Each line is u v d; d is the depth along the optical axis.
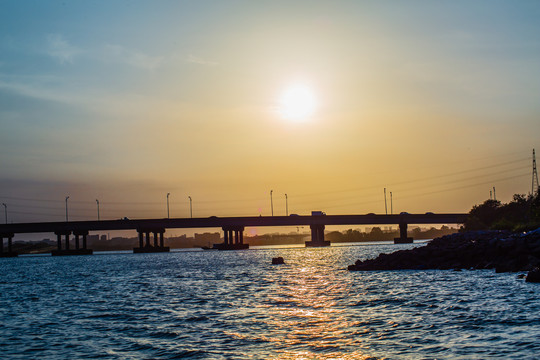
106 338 41.25
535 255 82.06
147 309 56.28
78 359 35.00
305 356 33.97
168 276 107.44
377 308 51.12
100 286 88.50
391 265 96.75
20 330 45.56
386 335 38.78
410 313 47.34
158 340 39.81
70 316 53.09
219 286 80.19
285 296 63.72
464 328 39.88
